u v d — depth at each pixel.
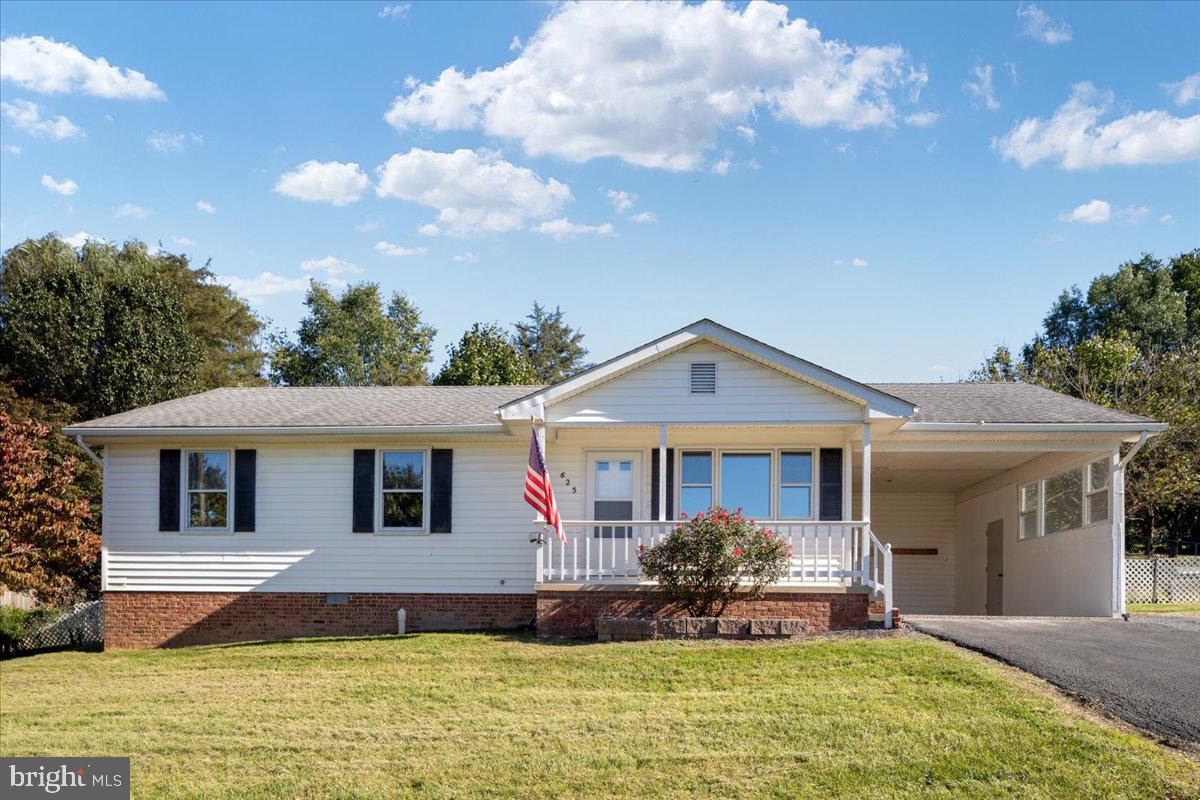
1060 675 13.16
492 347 49.16
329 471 21.17
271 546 21.09
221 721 13.52
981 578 26.36
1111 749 10.45
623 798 10.49
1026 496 23.48
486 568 20.70
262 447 21.31
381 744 12.32
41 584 20.55
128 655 19.80
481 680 15.09
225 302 53.03
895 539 28.47
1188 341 51.59
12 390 36.59
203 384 43.69
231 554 21.14
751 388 18.89
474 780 11.11
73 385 39.03
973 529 27.00
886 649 15.23
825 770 10.79
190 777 11.54
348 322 60.44
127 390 39.56
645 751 11.65
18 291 39.41
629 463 21.17
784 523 18.33
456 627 20.59
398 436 20.94
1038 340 51.97
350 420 20.95
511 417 18.73
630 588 18.17
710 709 12.98
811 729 11.95
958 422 19.53
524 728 12.62
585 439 21.11
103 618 22.00
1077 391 35.47
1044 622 17.77
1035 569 22.83
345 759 11.88
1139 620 18.19
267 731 13.01
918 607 28.16
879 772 10.63
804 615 17.69
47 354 38.62
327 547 21.00
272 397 23.86
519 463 20.91
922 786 10.21
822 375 18.50
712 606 18.00
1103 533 19.56
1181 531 39.66
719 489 21.06
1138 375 35.31
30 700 15.48
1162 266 56.78
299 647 18.69
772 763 11.09
